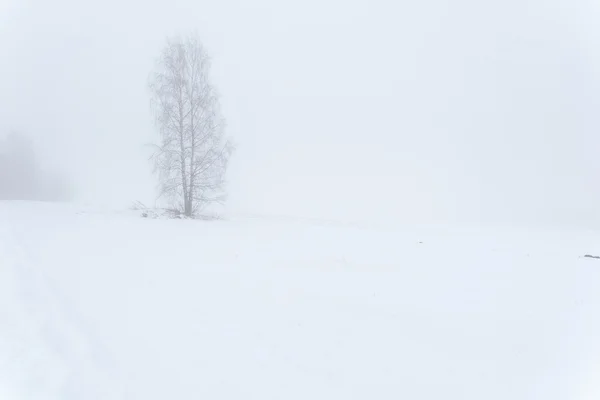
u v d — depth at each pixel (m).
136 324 7.53
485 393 5.74
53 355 6.00
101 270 11.41
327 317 8.73
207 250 16.28
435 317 9.16
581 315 9.59
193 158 27.94
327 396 5.41
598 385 5.97
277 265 14.10
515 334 8.20
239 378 5.74
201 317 8.18
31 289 8.96
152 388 5.30
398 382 5.94
